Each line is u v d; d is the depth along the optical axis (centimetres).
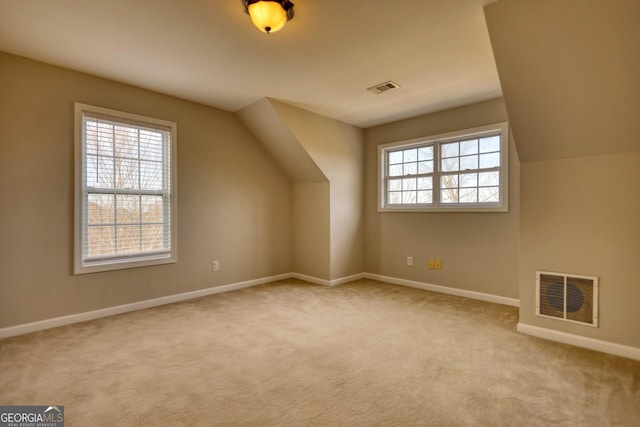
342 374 207
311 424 160
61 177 288
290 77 308
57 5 199
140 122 333
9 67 263
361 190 483
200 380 199
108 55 266
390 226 456
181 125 365
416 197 436
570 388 190
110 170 318
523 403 176
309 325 291
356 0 194
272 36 236
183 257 369
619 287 235
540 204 266
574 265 252
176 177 361
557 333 258
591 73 203
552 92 222
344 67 287
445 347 246
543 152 260
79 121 295
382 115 423
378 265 472
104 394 184
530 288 271
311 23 219
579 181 250
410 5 200
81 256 298
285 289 420
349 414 168
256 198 443
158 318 309
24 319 271
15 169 267
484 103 367
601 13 178
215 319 307
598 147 238
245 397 182
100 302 311
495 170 363
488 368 214
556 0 183
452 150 400
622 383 195
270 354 235
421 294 396
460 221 388
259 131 422
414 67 287
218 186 401
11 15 209
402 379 201
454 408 172
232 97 361
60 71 286
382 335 269
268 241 459
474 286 377
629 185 232
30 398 180
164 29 227
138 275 335
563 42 197
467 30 229
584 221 249
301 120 398
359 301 366
